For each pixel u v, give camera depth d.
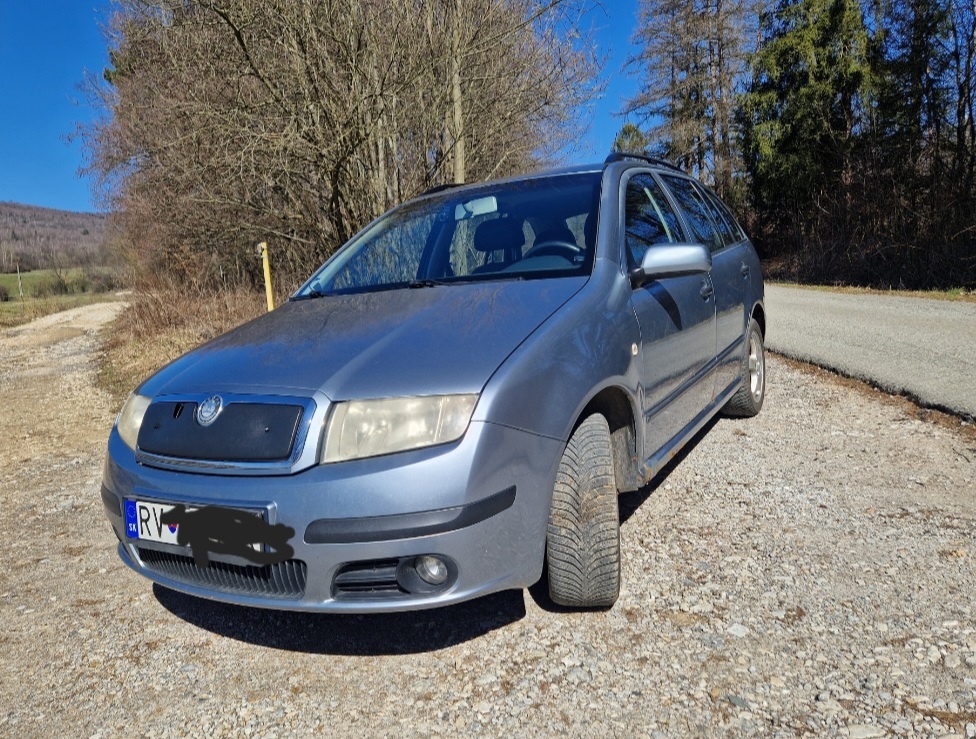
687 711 2.14
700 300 3.84
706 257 3.09
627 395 2.85
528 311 2.64
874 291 16.95
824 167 25.27
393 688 2.36
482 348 2.40
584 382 2.54
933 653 2.33
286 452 2.22
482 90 10.34
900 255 19.38
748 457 4.39
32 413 8.00
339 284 3.64
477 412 2.21
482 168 11.51
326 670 2.50
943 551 3.03
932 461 4.14
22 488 5.00
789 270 25.58
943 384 5.65
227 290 14.12
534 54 10.37
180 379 2.65
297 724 2.21
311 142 9.12
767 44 27.30
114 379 9.76
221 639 2.77
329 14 8.69
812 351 7.70
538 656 2.47
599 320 2.74
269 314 3.35
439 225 3.71
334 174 9.52
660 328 3.22
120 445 2.64
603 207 3.30
